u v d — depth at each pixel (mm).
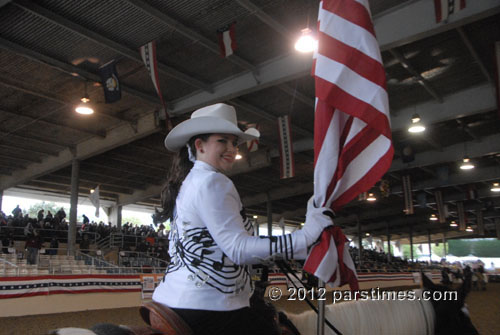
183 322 1438
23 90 12109
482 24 10039
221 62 11578
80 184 23562
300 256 1454
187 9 9195
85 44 10305
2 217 18234
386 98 1674
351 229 44344
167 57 11195
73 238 16891
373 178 1621
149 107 14461
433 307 2336
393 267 32969
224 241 1438
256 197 27828
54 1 8734
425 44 11078
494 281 35469
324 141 1676
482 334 7043
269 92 13750
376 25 9539
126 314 11383
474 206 33500
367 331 2064
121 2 8844
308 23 8977
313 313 2033
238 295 1513
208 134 1661
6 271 12195
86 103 11523
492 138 18828
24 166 20156
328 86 1701
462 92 14109
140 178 23266
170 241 1659
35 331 8352
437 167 23172
